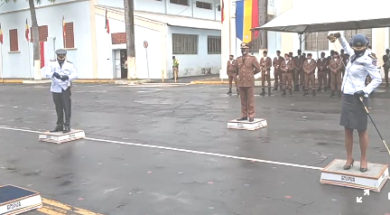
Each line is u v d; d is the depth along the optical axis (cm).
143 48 3275
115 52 3409
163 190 601
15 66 4225
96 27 3469
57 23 3750
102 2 3494
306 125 1077
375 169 601
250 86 1034
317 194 562
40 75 3547
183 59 3431
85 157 812
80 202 564
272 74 2767
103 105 1683
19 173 717
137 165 739
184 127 1107
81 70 3631
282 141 891
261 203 538
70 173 705
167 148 863
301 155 768
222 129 1056
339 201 534
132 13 2977
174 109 1487
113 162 766
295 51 2617
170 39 3247
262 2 2294
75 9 3594
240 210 517
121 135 1027
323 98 1678
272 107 1453
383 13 1529
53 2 3734
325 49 2534
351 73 581
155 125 1155
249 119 1052
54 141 954
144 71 3300
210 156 784
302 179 627
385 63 2033
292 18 1747
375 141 863
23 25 4075
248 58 1028
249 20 2194
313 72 1775
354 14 1591
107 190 609
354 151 781
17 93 2448
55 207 549
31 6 3456
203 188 604
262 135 962
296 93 1903
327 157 748
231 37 2850
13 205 525
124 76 3397
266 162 727
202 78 3178
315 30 1984
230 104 1577
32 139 1014
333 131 986
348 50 599
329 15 1652
